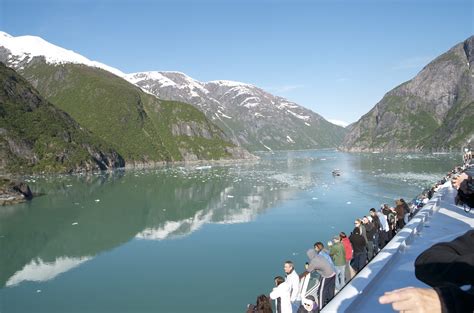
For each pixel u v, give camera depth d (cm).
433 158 15275
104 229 4612
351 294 488
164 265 3084
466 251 158
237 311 2189
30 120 14600
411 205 2144
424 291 129
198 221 4791
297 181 8762
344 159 17588
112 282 2769
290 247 3412
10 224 5056
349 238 1372
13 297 2583
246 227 4278
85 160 14325
